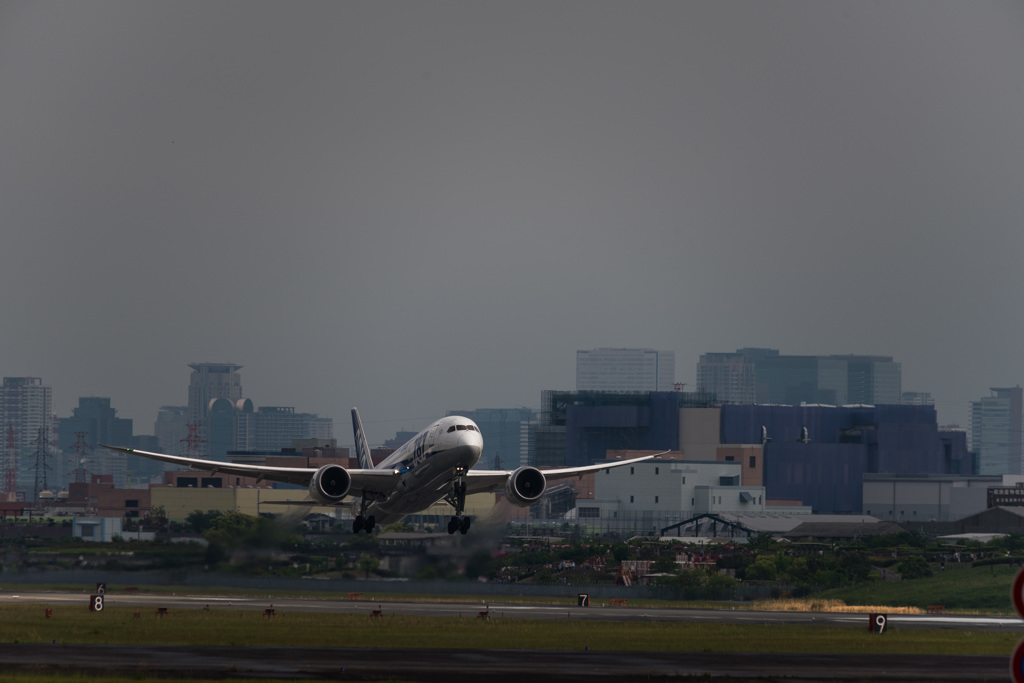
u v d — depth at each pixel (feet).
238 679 586.86
